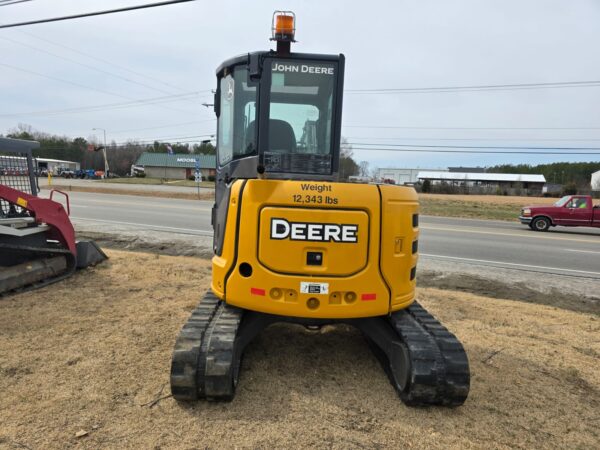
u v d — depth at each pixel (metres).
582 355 4.48
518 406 3.41
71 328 4.57
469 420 3.18
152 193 31.91
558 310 6.06
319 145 3.72
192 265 7.76
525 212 18.06
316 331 4.77
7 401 3.16
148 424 2.95
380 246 3.29
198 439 2.81
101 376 3.57
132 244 9.94
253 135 3.82
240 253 3.30
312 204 3.19
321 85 3.65
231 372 3.12
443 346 3.29
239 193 3.32
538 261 9.87
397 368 3.47
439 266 8.73
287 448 2.76
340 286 3.22
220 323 3.40
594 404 3.50
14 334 4.37
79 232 11.27
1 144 6.04
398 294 3.42
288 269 3.21
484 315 5.66
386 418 3.14
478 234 14.53
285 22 3.54
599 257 10.73
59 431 2.83
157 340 4.33
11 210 6.07
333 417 3.12
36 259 6.23
